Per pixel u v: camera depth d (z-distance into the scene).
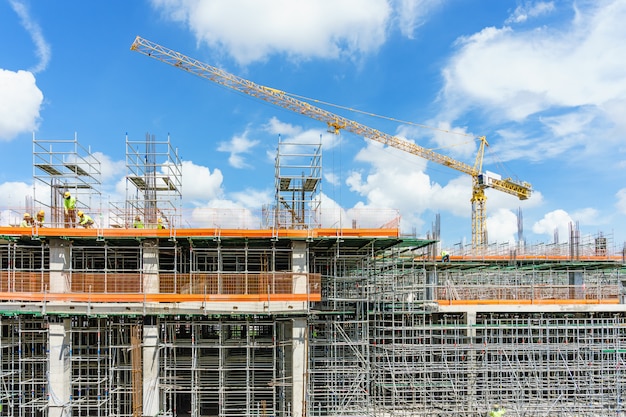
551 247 37.03
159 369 24.62
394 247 29.94
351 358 27.80
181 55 65.94
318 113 77.69
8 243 25.25
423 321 28.83
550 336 28.66
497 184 95.69
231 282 25.61
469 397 27.05
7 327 28.64
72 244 25.97
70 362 24.36
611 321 30.16
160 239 25.11
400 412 27.34
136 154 28.11
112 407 25.12
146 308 23.92
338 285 29.86
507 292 34.44
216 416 27.11
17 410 25.98
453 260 35.53
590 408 27.28
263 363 28.88
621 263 33.28
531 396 27.94
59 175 27.70
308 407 24.67
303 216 28.92
